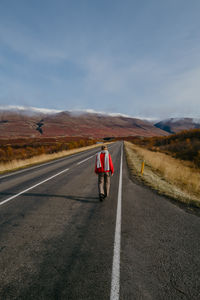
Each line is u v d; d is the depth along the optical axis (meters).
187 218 3.43
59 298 1.54
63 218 3.33
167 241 2.54
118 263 2.03
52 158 16.09
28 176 7.89
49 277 1.80
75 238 2.61
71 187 5.73
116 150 24.22
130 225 3.05
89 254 2.21
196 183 7.95
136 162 12.52
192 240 2.59
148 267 1.97
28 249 2.32
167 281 1.76
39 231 2.83
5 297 1.55
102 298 1.54
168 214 3.60
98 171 4.33
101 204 4.14
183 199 4.62
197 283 1.74
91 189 5.48
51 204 4.12
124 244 2.44
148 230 2.88
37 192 5.16
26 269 1.93
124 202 4.29
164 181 7.59
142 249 2.33
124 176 7.51
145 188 5.70
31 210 3.74
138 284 1.71
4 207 3.93
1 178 7.68
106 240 2.55
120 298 1.54
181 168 13.22
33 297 1.55
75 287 1.67
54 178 7.24
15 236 2.67
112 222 3.16
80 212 3.63
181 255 2.21
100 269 1.93
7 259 2.11
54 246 2.39
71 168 9.98
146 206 4.05
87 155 18.27
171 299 1.53
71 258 2.13
